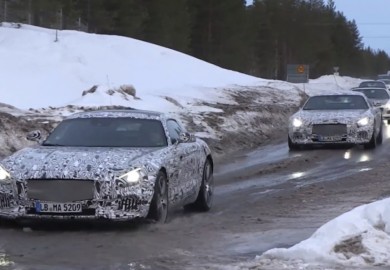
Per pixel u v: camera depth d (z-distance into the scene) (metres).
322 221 14.95
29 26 72.69
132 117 16.39
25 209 13.37
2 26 70.31
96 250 12.23
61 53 59.25
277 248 11.99
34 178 13.31
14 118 28.25
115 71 58.53
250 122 42.62
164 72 63.50
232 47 120.75
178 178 15.27
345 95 33.31
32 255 11.85
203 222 15.34
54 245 12.60
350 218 12.12
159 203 14.11
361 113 31.12
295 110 54.91
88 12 91.12
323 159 28.03
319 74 178.25
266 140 38.12
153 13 103.25
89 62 58.62
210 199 17.62
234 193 19.95
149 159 14.12
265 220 15.42
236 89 59.78
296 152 30.83
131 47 67.44
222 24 119.88
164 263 11.33
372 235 11.61
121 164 13.62
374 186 20.08
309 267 10.70
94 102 38.19
